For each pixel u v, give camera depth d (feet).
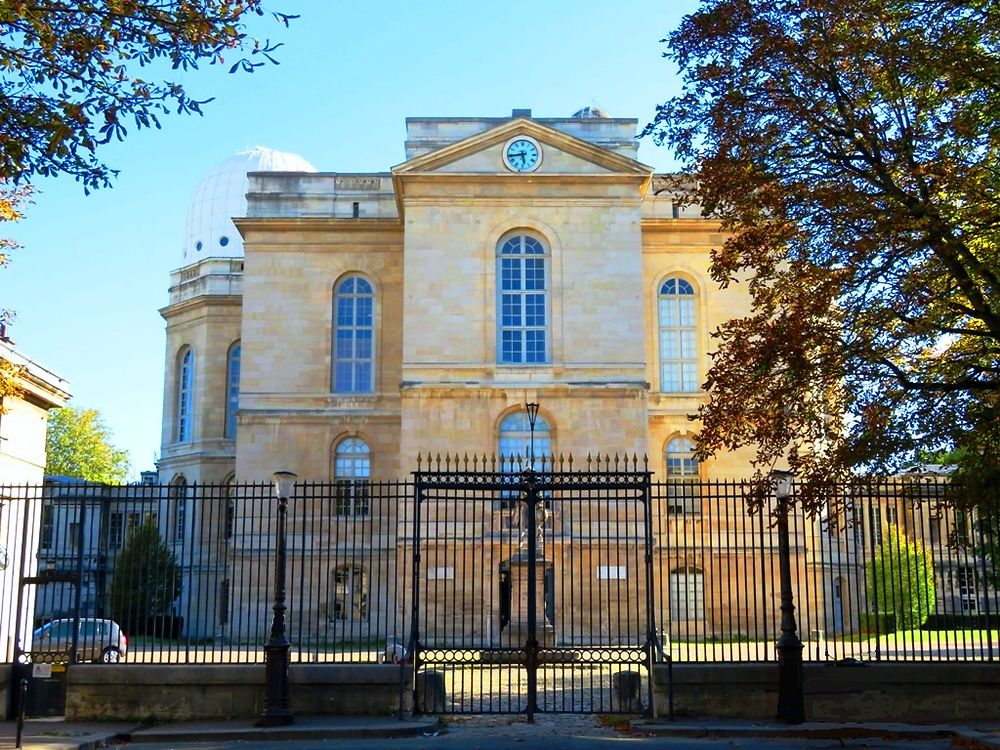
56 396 105.40
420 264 162.81
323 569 164.76
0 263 75.20
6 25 50.80
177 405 217.36
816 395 76.69
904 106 69.05
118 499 76.64
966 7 66.03
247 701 71.72
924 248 66.44
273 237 179.01
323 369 175.32
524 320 163.73
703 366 175.83
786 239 71.15
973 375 72.28
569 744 61.62
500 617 142.31
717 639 140.77
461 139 170.09
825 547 162.71
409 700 72.64
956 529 73.82
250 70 53.01
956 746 61.57
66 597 145.38
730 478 169.17
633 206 164.96
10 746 60.44
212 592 183.32
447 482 74.49
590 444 157.99
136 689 71.77
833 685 71.56
